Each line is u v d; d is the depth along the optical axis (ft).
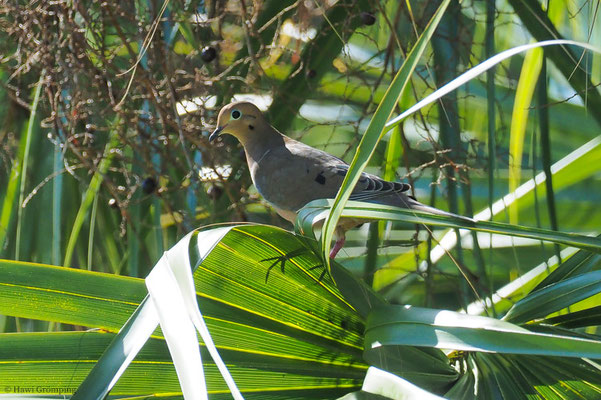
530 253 40.45
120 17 34.32
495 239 40.45
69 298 21.21
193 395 14.71
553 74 42.50
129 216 33.53
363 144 17.38
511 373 19.97
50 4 32.19
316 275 20.74
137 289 21.31
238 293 21.33
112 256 36.22
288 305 21.38
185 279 16.74
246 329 21.33
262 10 35.22
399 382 16.34
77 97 33.04
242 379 21.12
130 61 33.32
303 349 21.38
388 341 18.02
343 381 21.26
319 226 32.30
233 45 36.83
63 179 35.42
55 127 33.01
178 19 32.94
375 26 39.40
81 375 20.67
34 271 20.93
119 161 35.91
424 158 37.14
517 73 40.45
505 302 35.73
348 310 21.12
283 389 21.15
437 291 39.22
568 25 36.17
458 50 33.83
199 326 15.75
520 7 31.81
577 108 42.06
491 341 16.88
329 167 32.68
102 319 21.50
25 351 20.44
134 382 21.04
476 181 40.65
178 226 33.68
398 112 32.65
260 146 34.17
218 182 34.76
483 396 19.47
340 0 34.50
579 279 21.25
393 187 29.63
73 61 32.55
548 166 29.30
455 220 19.20
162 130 34.60
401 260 38.73
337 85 41.39
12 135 37.37
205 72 35.06
